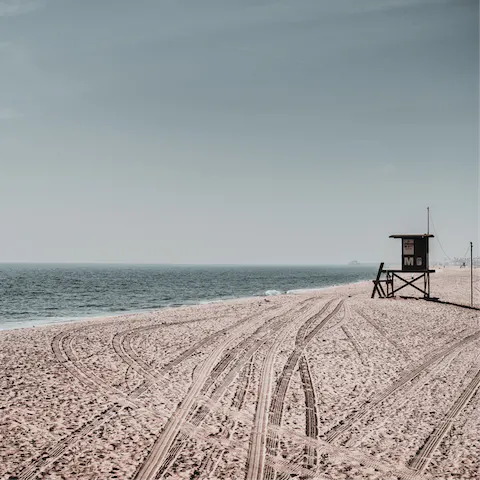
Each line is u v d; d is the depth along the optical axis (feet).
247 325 75.87
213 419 31.73
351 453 26.27
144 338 63.72
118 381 41.52
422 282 212.23
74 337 64.34
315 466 24.57
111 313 118.62
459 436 28.86
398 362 49.11
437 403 35.47
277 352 54.29
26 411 32.99
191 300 162.71
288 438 28.43
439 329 70.33
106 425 30.42
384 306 102.83
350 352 54.19
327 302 114.42
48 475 23.25
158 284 275.80
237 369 46.19
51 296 173.58
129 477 23.09
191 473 23.58
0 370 44.93
